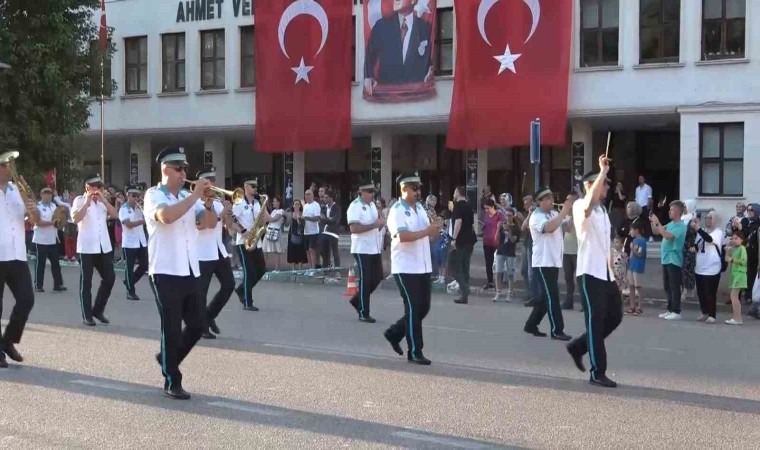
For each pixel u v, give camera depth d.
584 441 7.02
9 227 9.87
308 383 9.16
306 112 30.67
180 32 34.38
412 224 10.27
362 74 30.53
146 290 18.73
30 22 27.94
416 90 29.16
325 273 21.53
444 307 16.44
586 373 9.82
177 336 8.40
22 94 27.66
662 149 31.67
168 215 7.99
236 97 33.25
